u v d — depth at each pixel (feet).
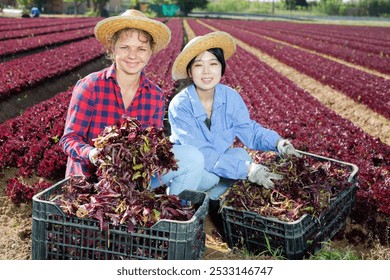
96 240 13.87
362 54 106.73
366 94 52.70
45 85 53.26
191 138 18.56
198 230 13.85
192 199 16.11
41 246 13.73
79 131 17.04
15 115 42.27
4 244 18.70
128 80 17.25
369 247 20.65
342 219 18.76
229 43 18.40
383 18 415.64
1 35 105.40
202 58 17.79
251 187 17.74
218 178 19.12
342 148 29.60
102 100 17.25
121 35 16.25
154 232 13.24
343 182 17.81
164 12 368.68
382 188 22.16
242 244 17.29
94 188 14.83
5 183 25.08
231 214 17.02
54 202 13.60
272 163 18.75
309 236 16.39
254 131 19.65
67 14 347.77
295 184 16.96
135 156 13.82
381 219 21.61
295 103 48.03
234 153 19.43
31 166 26.32
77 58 71.87
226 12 476.95
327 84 65.26
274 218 16.11
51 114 34.50
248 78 62.18
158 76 55.77
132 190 13.75
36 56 70.54
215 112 18.74
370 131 45.52
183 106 18.66
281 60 93.91
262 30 201.77
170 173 16.56
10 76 50.39
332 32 203.21
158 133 14.30
